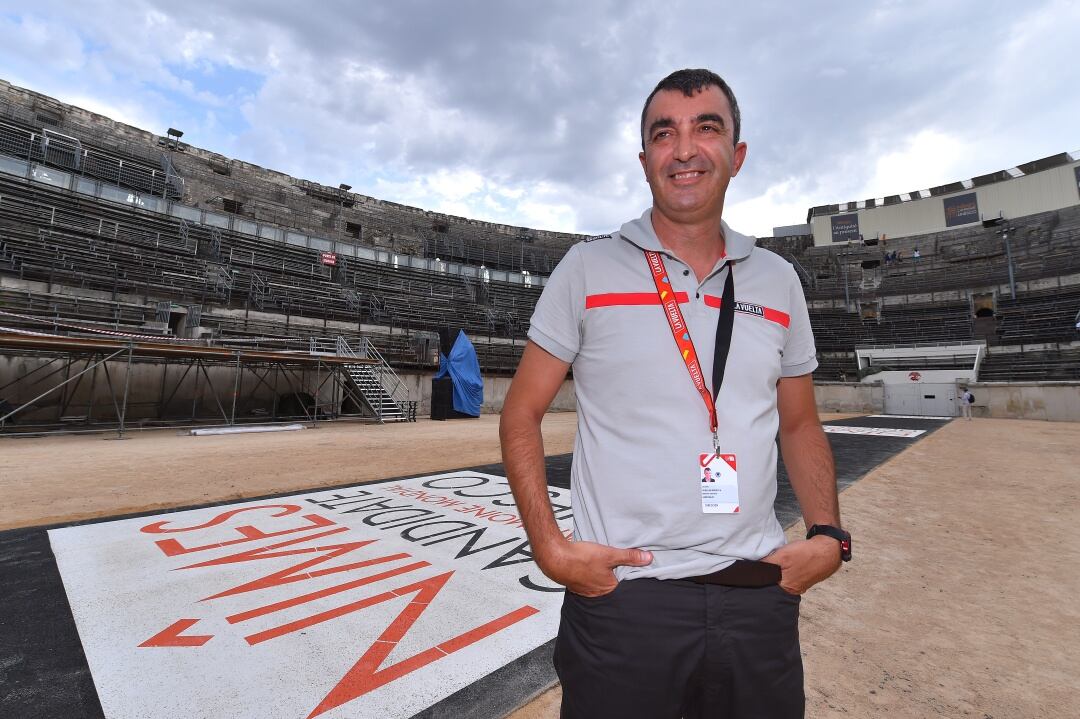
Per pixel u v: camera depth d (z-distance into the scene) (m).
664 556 1.02
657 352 1.07
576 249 1.23
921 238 37.41
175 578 3.30
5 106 20.91
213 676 2.18
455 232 36.03
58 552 3.77
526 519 1.03
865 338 31.89
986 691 2.19
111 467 7.25
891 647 2.59
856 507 5.73
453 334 22.12
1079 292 26.72
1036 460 9.41
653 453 1.04
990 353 26.30
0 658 2.29
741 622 0.99
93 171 21.67
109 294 16.27
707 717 1.05
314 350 17.88
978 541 4.47
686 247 1.26
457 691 2.11
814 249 40.81
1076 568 3.79
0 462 7.55
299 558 3.71
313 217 29.83
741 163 1.36
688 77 1.26
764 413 1.12
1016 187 34.72
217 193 26.44
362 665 2.29
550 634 2.60
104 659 2.31
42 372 13.12
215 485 6.20
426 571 3.47
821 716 2.00
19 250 15.63
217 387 16.41
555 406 27.47
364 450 9.86
